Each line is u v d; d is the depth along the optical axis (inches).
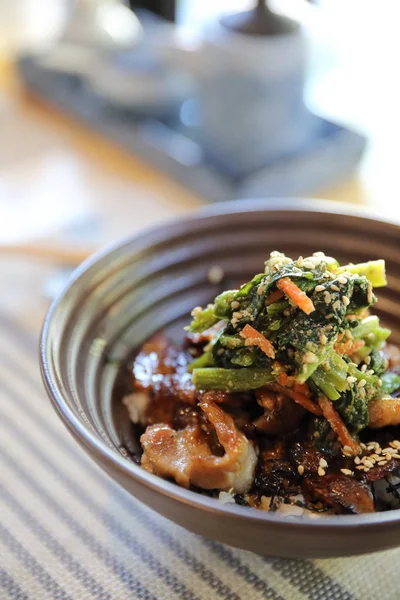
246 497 13.0
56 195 21.7
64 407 12.0
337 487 12.6
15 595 12.4
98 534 13.2
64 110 26.3
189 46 22.0
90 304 14.5
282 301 12.9
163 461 13.0
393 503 12.8
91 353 14.3
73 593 12.4
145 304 15.6
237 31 21.0
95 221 20.3
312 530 10.7
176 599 12.4
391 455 13.1
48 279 18.7
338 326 12.8
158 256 15.6
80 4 26.0
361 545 10.9
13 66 29.9
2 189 21.8
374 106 28.8
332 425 13.1
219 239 16.1
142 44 24.9
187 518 11.2
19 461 14.3
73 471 14.2
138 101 24.7
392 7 38.2
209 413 13.2
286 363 13.1
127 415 14.3
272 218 16.2
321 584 12.6
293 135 22.3
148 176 23.0
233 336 13.3
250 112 21.4
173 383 14.5
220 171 21.8
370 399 13.4
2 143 24.6
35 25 32.4
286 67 20.6
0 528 13.3
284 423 13.4
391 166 24.5
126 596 12.4
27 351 16.5
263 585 12.6
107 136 24.5
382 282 13.8
